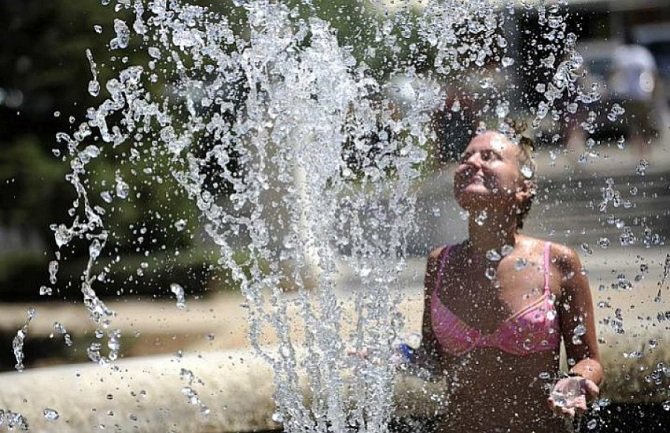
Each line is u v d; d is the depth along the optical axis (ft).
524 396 21.36
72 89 51.31
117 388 23.31
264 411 23.26
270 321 24.88
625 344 22.98
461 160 22.52
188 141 29.12
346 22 29.60
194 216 49.39
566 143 28.94
